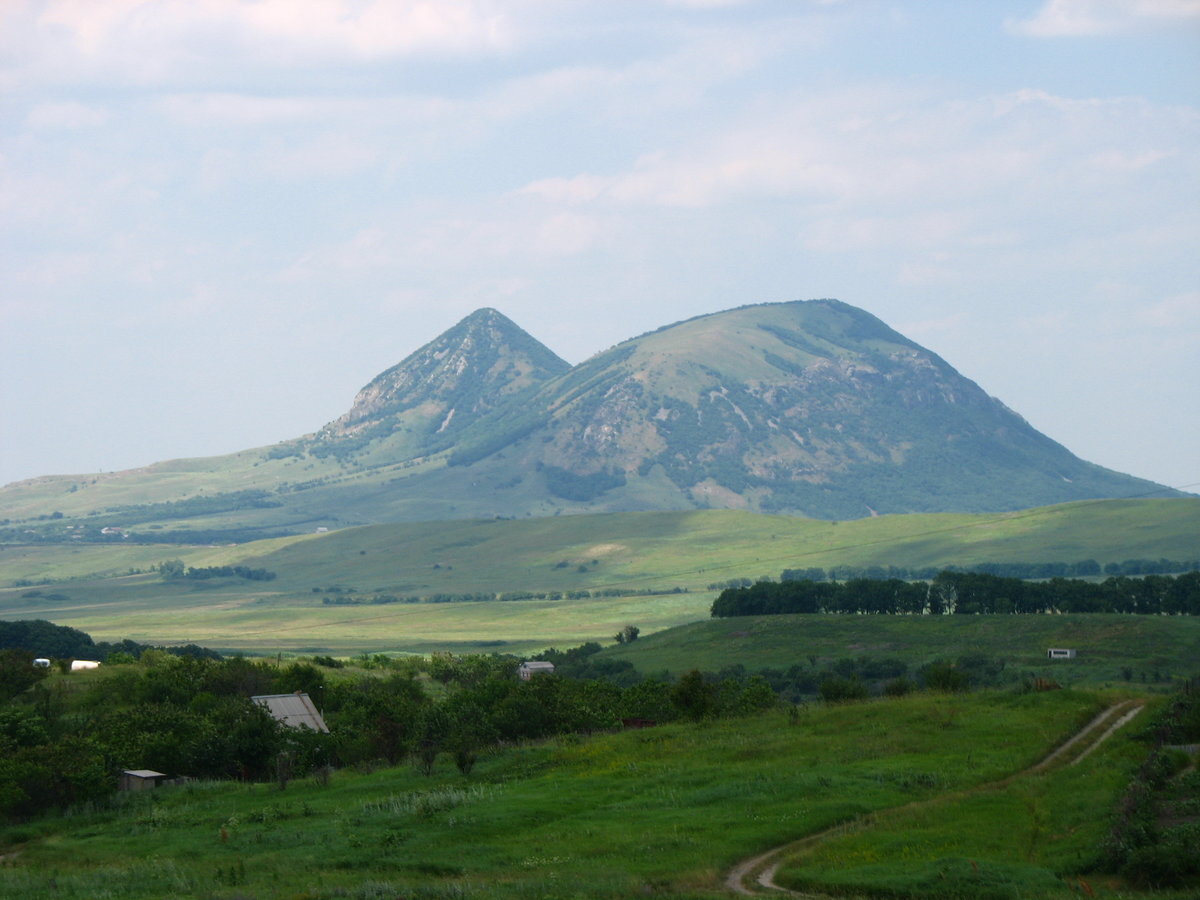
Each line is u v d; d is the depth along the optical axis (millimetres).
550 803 57812
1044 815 49000
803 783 57094
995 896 39938
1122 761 56094
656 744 72438
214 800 72938
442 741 78688
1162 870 40469
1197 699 64250
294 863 49969
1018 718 68750
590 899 40844
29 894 45500
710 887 43094
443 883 44438
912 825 49375
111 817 70062
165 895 43812
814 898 41281
